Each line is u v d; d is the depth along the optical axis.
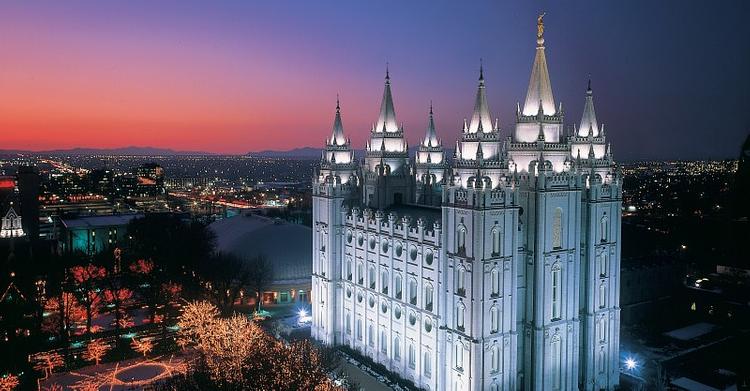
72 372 114.19
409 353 106.88
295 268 164.25
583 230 101.31
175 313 151.50
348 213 123.75
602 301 103.75
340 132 129.75
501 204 89.69
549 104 98.94
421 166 138.75
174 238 185.25
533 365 95.12
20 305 129.88
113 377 111.25
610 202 102.94
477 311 88.31
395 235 109.00
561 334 97.31
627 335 132.38
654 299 145.38
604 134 107.88
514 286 92.25
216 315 139.75
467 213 90.12
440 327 95.75
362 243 119.12
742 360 115.44
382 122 126.19
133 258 171.75
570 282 98.06
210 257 165.50
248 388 85.06
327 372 100.25
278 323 139.25
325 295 127.50
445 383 95.50
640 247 182.50
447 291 94.62
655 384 105.06
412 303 105.44
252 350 94.50
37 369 115.44
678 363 115.31
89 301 135.50
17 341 126.38
